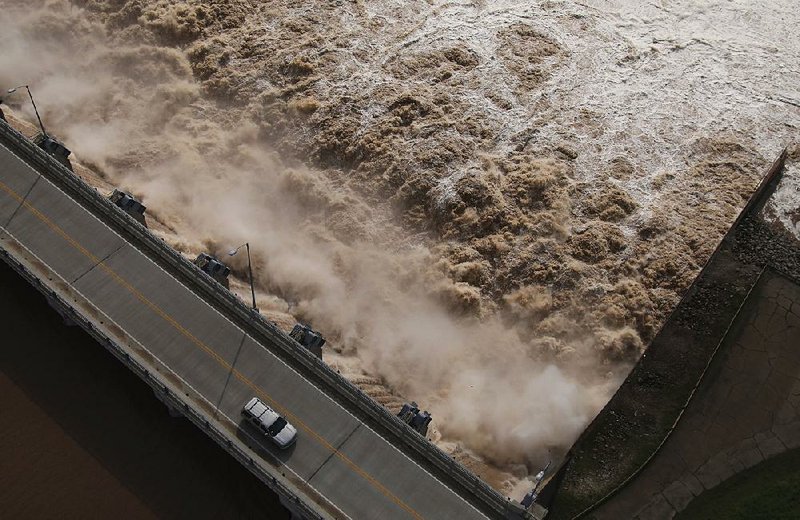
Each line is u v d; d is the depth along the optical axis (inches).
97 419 2057.1
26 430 2028.8
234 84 3078.2
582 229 2664.9
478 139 2903.5
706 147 2933.1
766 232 2667.3
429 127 2923.2
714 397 2194.9
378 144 2866.6
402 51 3203.7
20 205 2253.9
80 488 1935.3
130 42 3240.7
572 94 3088.1
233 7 3314.5
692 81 3164.4
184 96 3063.5
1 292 2283.5
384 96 3021.7
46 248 2160.4
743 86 3154.5
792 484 2012.8
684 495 1993.1
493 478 2058.3
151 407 2082.9
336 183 2815.0
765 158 2903.5
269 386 1914.4
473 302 2497.5
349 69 3117.6
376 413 1865.2
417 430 1904.5
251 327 2030.0
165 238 2564.0
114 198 2329.0
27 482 1937.7
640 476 2026.3
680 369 2268.7
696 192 2787.9
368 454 1809.8
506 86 3093.0
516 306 2491.4
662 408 2175.2
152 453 2006.6
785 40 3339.1
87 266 2127.2
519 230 2652.6
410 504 1739.7
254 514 1915.6
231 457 2001.7
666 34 3353.8
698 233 2650.1
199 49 3169.3
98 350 2180.1
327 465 1788.9
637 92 3112.7
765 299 2449.6
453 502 1744.6
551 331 2440.9
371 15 3341.5
